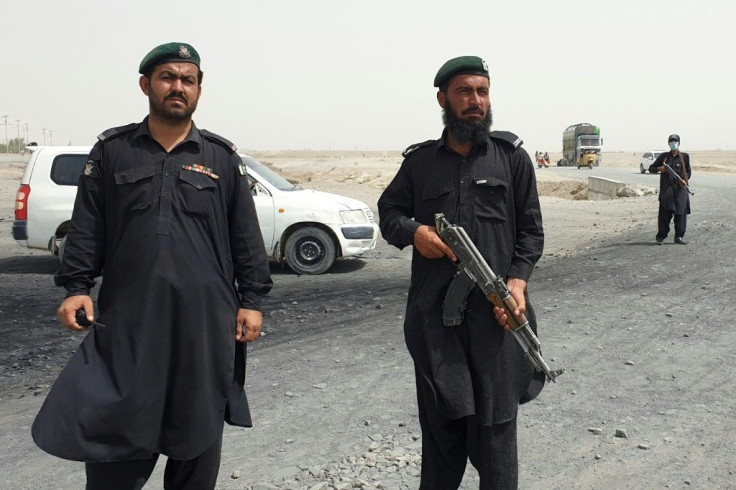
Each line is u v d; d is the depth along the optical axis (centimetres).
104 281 285
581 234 1689
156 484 413
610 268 1126
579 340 699
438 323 300
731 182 3875
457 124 298
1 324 835
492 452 301
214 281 286
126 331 276
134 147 283
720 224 1683
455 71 297
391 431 481
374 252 1465
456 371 295
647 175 5334
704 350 655
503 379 299
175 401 280
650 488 389
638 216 2123
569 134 7925
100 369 276
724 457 427
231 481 409
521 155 310
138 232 278
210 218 286
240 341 295
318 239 1177
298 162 10531
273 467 427
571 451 442
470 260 291
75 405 270
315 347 707
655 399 531
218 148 293
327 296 972
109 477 279
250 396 565
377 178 4566
